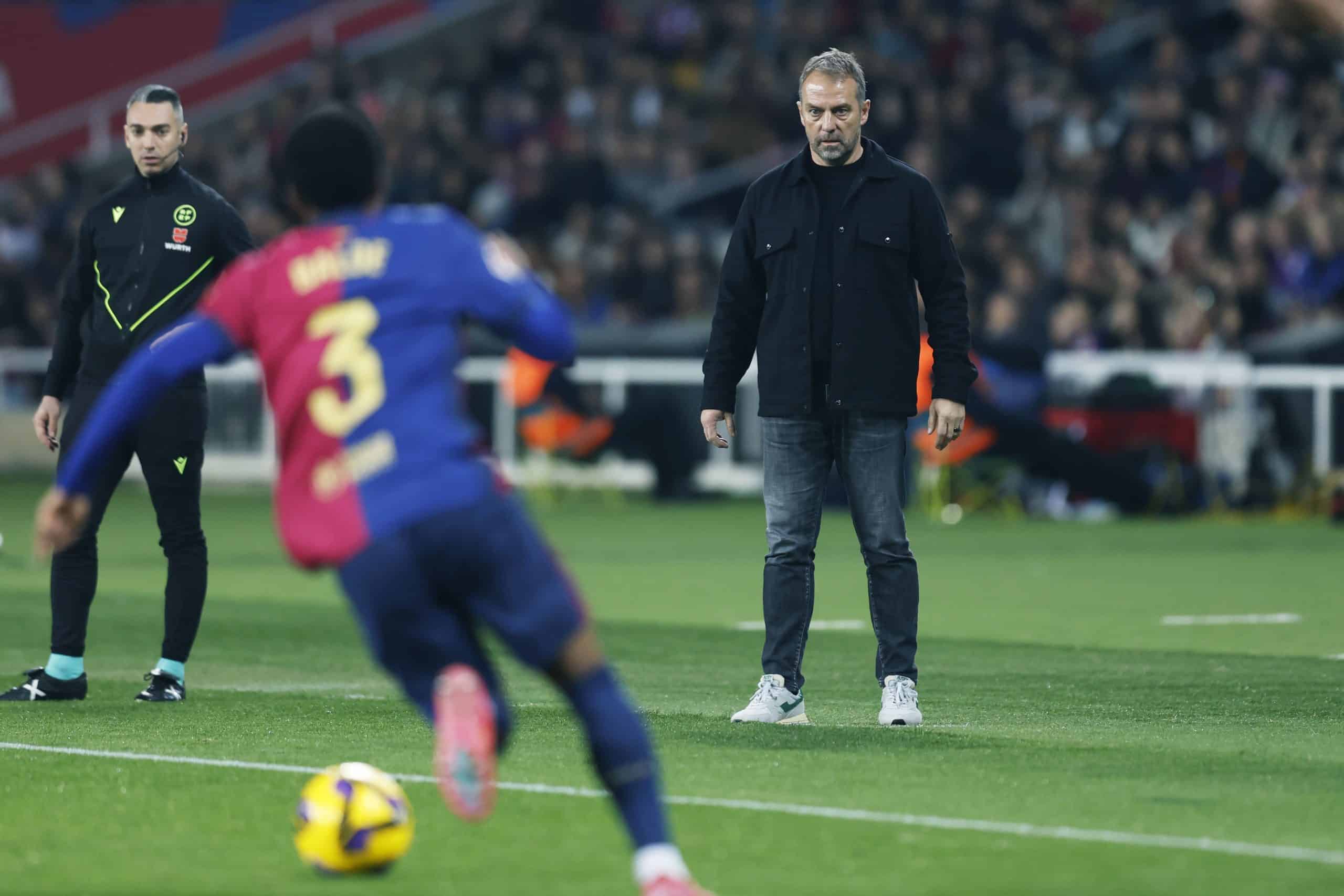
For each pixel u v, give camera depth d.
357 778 17.42
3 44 112.75
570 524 64.38
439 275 15.80
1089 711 27.50
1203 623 39.28
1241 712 27.45
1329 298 73.56
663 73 100.75
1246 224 73.50
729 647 35.91
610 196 89.44
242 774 21.94
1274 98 85.06
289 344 15.74
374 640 15.62
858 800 20.23
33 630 38.06
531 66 99.56
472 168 89.94
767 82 96.19
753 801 20.19
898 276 25.45
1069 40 92.56
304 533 15.44
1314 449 67.50
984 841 18.28
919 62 94.88
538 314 15.89
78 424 28.19
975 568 50.81
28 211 99.50
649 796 15.34
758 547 56.97
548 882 16.88
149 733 25.06
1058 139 84.81
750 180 93.50
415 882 16.92
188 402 28.33
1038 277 70.50
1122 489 66.50
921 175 25.69
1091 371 68.25
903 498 25.89
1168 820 19.25
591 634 15.62
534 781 21.36
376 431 15.38
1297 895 16.19
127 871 17.36
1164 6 102.25
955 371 25.61
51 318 89.50
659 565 51.75
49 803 20.36
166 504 28.45
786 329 25.59
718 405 26.41
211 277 28.39
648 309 80.38
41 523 16.20
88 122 109.88
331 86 94.88
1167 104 84.44
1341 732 25.52
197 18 112.50
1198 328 70.25
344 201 16.38
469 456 15.48
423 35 109.31
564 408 71.75
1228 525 64.62
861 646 35.62
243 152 102.56
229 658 34.16
